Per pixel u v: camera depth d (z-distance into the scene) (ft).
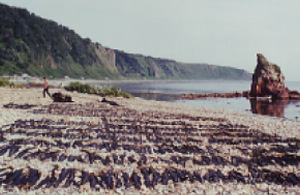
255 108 111.65
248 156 32.94
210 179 25.89
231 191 24.07
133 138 35.83
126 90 294.05
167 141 35.94
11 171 23.86
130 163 27.58
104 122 45.37
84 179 23.30
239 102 141.90
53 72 586.45
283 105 125.08
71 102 72.95
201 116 63.21
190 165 28.66
